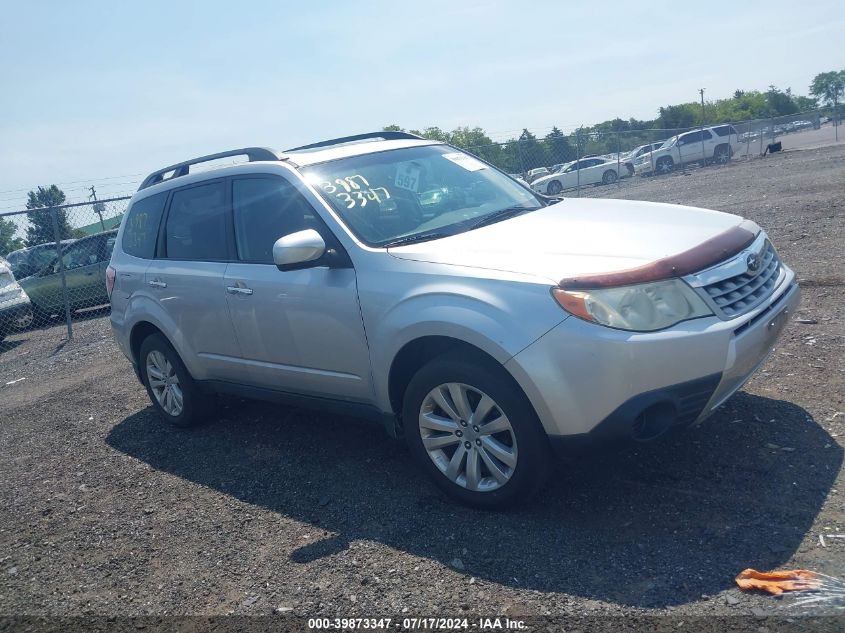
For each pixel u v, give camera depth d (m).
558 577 3.28
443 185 4.98
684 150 30.78
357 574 3.56
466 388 3.79
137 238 6.12
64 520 4.73
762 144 32.19
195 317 5.32
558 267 3.59
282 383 4.88
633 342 3.32
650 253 3.61
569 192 28.19
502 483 3.76
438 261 3.94
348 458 4.91
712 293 3.55
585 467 4.20
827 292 6.80
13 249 13.04
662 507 3.69
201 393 5.84
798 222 10.57
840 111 38.81
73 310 14.92
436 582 3.39
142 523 4.50
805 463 3.87
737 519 3.48
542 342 3.44
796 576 3.01
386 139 5.60
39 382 9.06
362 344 4.20
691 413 3.52
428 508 4.07
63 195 14.81
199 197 5.45
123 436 6.20
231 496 4.66
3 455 6.26
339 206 4.50
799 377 4.96
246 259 4.97
